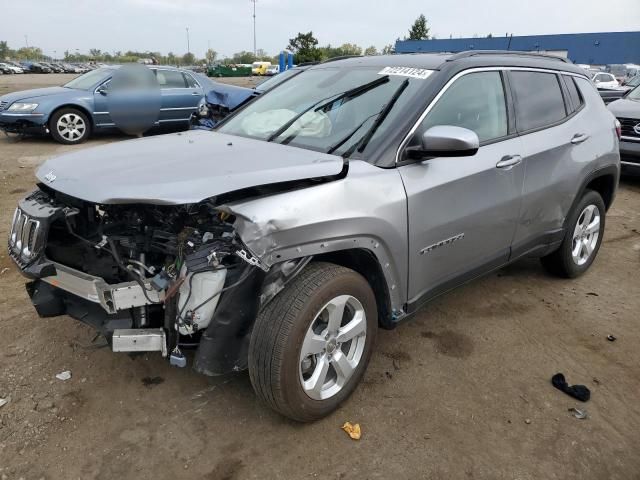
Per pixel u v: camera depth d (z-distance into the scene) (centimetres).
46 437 261
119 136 1205
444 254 316
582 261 459
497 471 249
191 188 230
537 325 382
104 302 241
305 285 249
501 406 294
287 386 247
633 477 249
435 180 298
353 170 271
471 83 337
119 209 271
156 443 259
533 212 377
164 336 246
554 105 405
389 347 347
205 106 724
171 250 249
